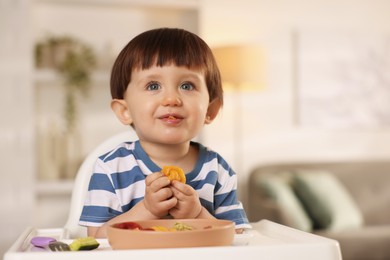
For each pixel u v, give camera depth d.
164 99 0.88
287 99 4.72
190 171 0.98
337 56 4.79
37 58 3.83
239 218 0.99
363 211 4.32
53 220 4.01
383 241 3.60
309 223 3.72
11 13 3.61
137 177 0.95
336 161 4.45
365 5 4.86
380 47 4.87
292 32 4.72
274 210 3.52
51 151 3.86
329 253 0.66
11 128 3.62
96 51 4.09
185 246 0.67
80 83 3.79
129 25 4.20
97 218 0.93
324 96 4.77
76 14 4.13
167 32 0.93
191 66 0.90
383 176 4.47
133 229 0.73
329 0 4.78
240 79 4.00
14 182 3.63
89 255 0.62
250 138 4.65
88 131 4.07
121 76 0.93
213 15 4.57
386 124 4.89
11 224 3.63
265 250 0.65
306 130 4.75
